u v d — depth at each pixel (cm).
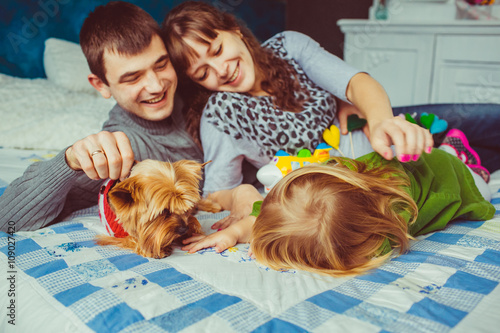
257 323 56
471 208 92
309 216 75
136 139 108
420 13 304
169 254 79
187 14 114
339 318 56
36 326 58
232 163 115
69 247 81
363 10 325
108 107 173
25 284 67
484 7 280
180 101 128
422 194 88
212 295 63
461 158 129
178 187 73
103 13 102
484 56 252
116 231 82
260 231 78
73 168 86
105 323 56
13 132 147
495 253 75
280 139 118
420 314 56
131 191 70
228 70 117
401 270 71
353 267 73
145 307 59
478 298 60
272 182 104
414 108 158
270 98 123
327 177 80
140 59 100
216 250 81
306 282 68
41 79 189
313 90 130
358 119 129
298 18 343
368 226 75
